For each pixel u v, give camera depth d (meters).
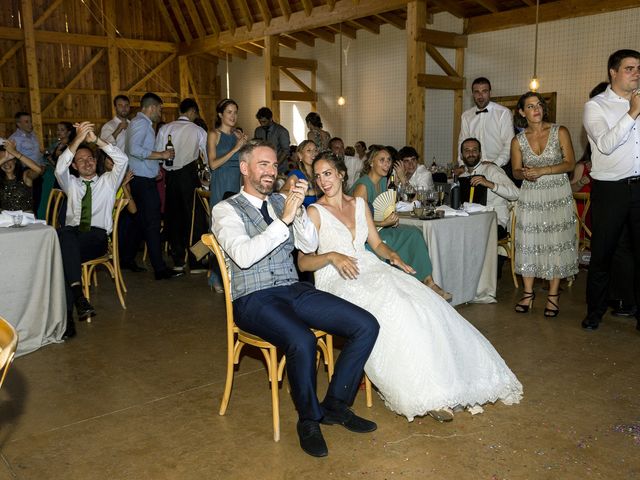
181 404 2.79
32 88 10.45
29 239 3.41
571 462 2.23
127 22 11.74
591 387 2.90
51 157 6.62
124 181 4.57
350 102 10.44
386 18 9.12
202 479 2.16
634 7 6.60
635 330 3.75
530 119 3.93
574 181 5.38
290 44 11.45
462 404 2.55
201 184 5.68
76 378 3.10
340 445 2.38
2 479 2.16
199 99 12.88
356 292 2.66
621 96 3.47
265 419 2.63
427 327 2.54
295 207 2.43
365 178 3.87
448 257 4.02
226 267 2.58
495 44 8.03
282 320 2.36
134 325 3.98
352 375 2.45
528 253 4.04
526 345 3.48
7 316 3.37
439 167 6.32
